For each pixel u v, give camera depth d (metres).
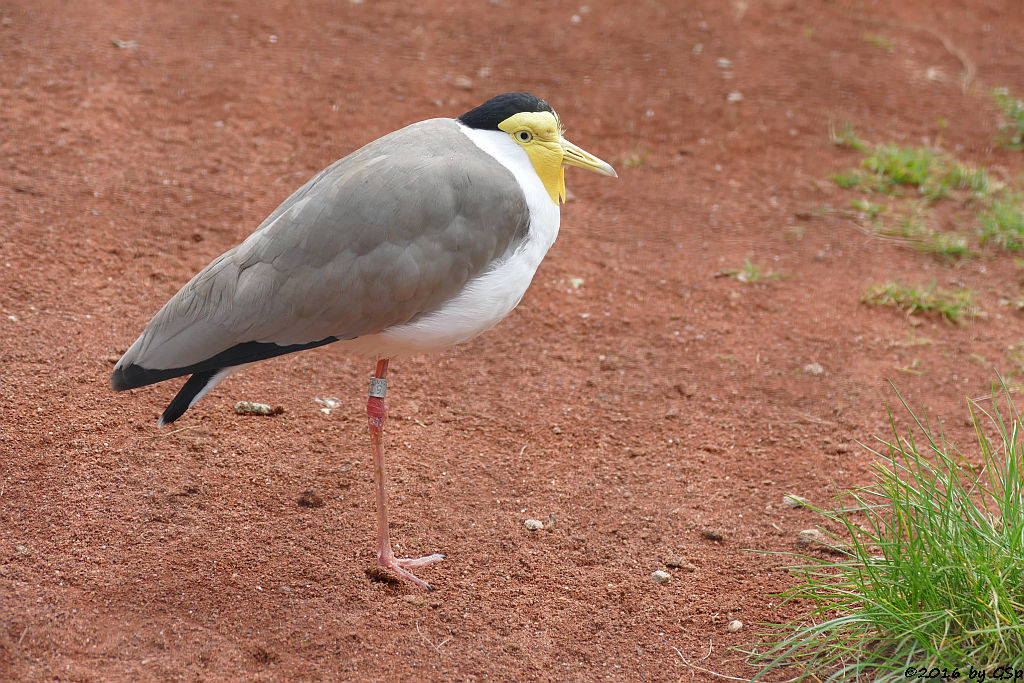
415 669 7.37
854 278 13.45
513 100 8.38
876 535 8.96
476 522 8.99
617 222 14.23
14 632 7.26
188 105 15.09
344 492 9.16
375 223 7.73
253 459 9.40
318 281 7.68
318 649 7.47
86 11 17.17
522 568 8.53
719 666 7.61
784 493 9.64
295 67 16.53
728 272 13.27
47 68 15.30
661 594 8.34
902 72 18.91
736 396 11.09
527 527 8.98
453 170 7.97
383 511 8.27
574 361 11.49
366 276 7.70
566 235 13.79
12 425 9.24
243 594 7.90
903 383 11.42
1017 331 12.55
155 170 13.52
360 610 7.89
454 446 9.96
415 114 15.59
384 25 18.31
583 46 18.47
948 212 15.11
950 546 7.53
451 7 19.30
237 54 16.64
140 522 8.45
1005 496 8.06
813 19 20.59
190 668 7.16
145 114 14.70
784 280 13.29
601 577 8.48
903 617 7.32
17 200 12.44
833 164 15.99
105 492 8.70
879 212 14.89
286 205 8.28
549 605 8.15
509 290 8.23
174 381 10.27
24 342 10.27
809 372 11.52
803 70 18.55
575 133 15.88
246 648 7.41
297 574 8.16
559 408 10.70
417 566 8.40
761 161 15.93
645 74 17.83
